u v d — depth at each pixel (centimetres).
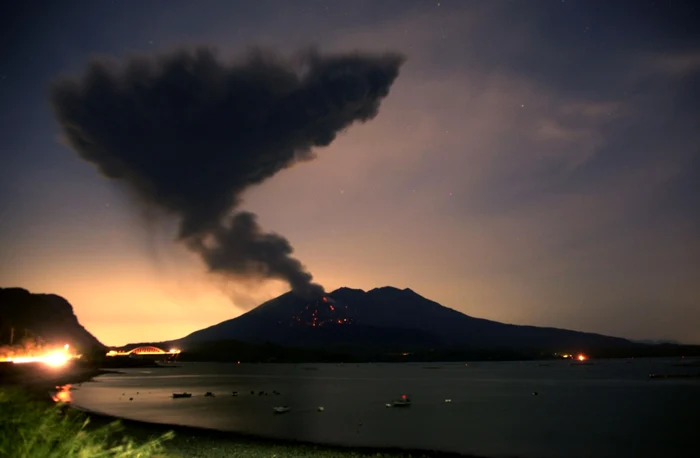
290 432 3938
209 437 3450
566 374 17538
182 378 14212
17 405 789
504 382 13000
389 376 17350
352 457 2852
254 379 14262
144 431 3612
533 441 3803
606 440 3875
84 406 5900
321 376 17162
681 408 6200
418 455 3077
